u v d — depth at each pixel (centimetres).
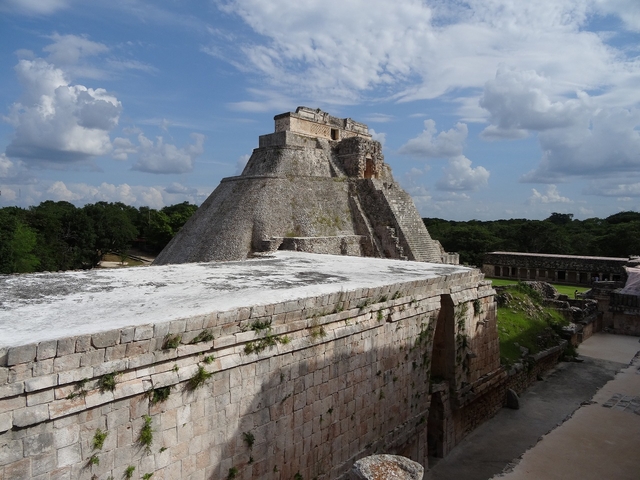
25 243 5516
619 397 1897
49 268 6200
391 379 1552
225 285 1403
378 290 1441
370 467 748
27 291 1240
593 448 1474
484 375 2105
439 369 1902
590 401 1862
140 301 1128
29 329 844
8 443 730
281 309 1131
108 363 834
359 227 4412
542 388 2542
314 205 4294
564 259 5944
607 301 3884
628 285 3944
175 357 929
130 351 863
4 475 725
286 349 1145
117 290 1289
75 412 796
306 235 3994
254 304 1084
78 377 793
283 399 1157
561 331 3250
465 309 1950
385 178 5453
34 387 742
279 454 1150
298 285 1430
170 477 934
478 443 1916
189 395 962
